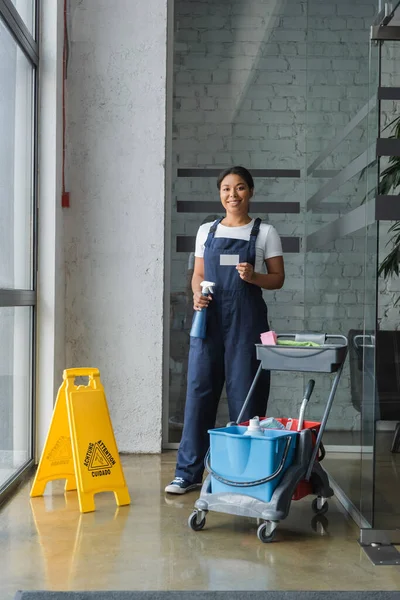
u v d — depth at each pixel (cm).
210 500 333
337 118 418
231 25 516
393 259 325
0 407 386
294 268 513
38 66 461
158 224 499
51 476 394
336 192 417
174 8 516
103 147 497
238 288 390
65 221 496
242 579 274
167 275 516
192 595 256
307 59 496
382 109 325
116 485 375
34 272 459
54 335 462
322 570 286
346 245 394
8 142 399
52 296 462
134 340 499
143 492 403
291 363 351
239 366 390
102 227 498
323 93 455
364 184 355
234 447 331
